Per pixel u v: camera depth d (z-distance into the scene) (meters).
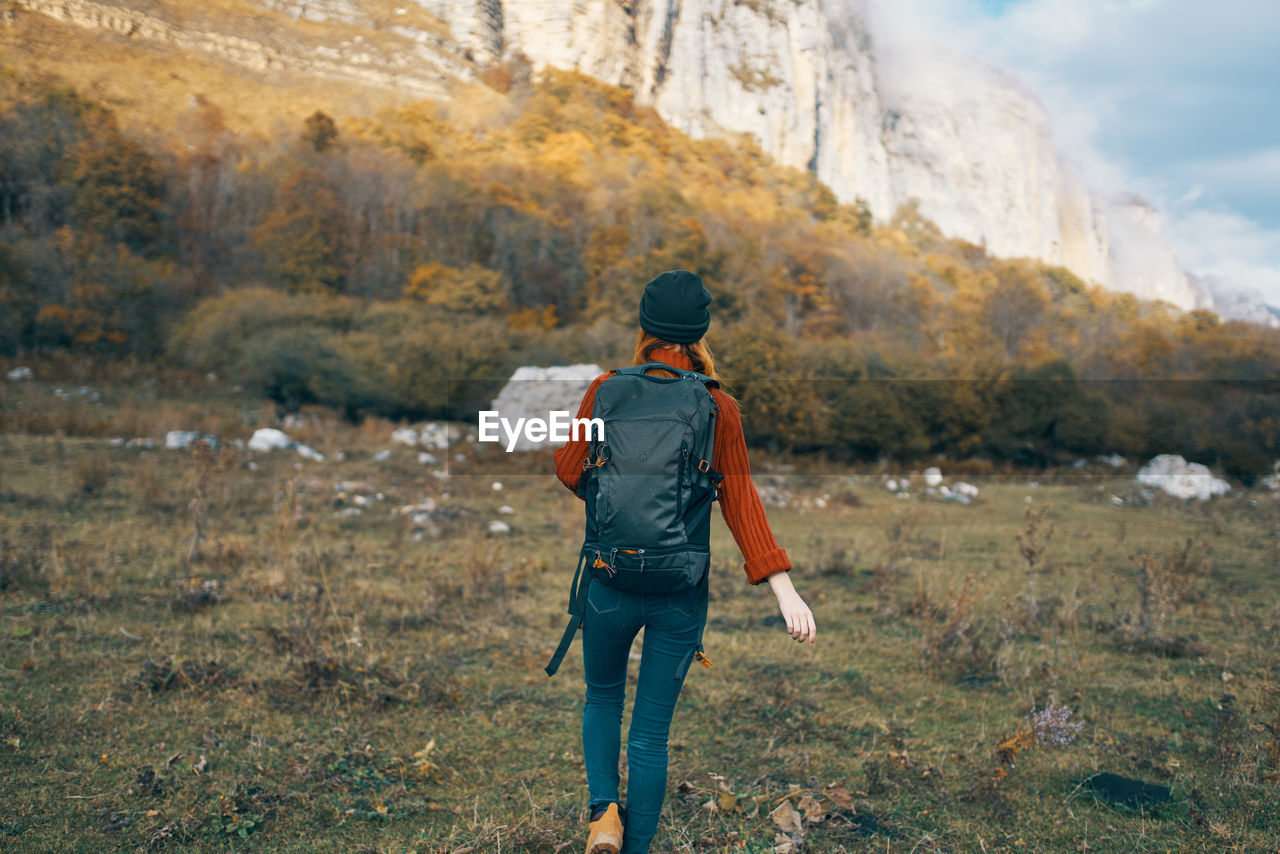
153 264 27.44
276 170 35.50
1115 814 2.71
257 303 24.33
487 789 2.77
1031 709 3.68
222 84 51.94
